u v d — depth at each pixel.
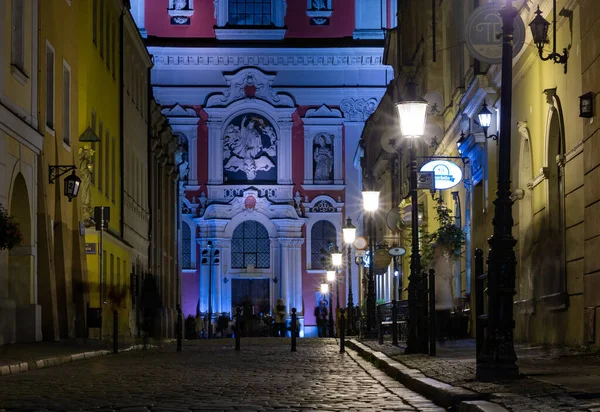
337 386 17.44
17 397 15.43
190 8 99.75
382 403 14.16
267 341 47.75
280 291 99.62
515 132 30.12
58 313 37.38
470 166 38.00
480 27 25.56
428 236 40.41
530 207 28.69
